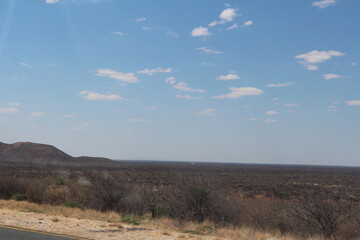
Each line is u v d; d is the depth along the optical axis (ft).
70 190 80.38
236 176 306.96
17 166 293.43
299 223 54.29
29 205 68.54
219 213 59.77
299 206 54.95
